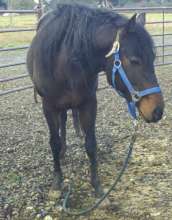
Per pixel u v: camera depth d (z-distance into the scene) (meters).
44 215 2.18
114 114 3.96
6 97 4.75
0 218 2.16
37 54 2.24
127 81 1.89
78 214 2.14
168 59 7.06
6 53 8.34
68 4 2.15
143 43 1.85
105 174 2.63
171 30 10.72
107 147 3.08
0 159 2.91
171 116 3.83
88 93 2.15
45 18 2.52
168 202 2.27
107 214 2.17
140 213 2.16
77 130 3.26
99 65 2.06
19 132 3.50
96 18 2.03
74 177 2.61
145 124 3.60
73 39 2.04
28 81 5.59
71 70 2.07
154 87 1.87
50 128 2.37
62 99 2.23
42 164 2.81
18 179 2.58
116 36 1.92
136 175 2.61
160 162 2.79
